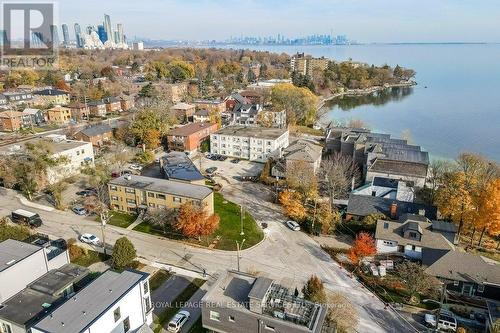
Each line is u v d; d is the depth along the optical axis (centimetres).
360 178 8762
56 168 8162
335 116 17112
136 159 9969
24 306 3847
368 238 5616
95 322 3434
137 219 6894
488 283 4862
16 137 11369
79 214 7038
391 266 5525
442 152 11981
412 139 13325
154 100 14362
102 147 10725
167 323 4403
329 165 8194
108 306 3625
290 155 8744
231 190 8388
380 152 8712
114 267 5347
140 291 4053
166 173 8031
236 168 9806
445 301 4841
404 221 5991
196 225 5912
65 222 6762
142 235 6381
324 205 6938
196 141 10862
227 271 4447
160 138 11075
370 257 5762
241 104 15188
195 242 6181
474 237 6525
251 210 7419
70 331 3291
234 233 6488
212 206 6856
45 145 8481
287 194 7131
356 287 5125
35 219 6519
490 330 4112
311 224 6594
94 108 14525
